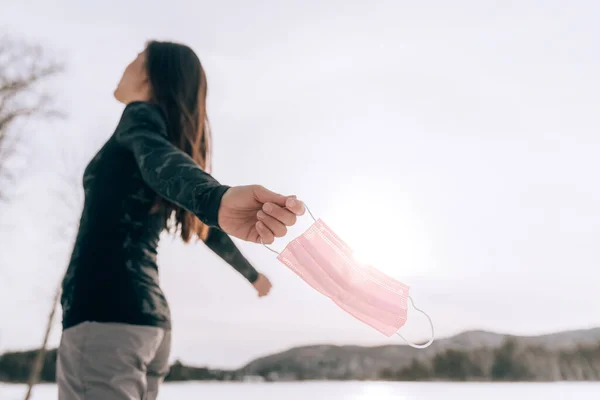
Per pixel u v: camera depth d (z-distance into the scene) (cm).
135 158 106
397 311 90
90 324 95
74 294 98
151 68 126
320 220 92
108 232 103
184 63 128
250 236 86
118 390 93
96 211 105
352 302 91
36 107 868
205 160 134
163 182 90
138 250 104
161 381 110
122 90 130
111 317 96
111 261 100
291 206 79
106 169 108
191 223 126
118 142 109
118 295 98
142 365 98
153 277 106
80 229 107
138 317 98
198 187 85
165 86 124
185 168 90
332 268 90
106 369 93
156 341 101
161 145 100
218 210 82
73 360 95
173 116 123
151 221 108
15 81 868
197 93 130
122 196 106
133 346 96
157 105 118
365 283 91
